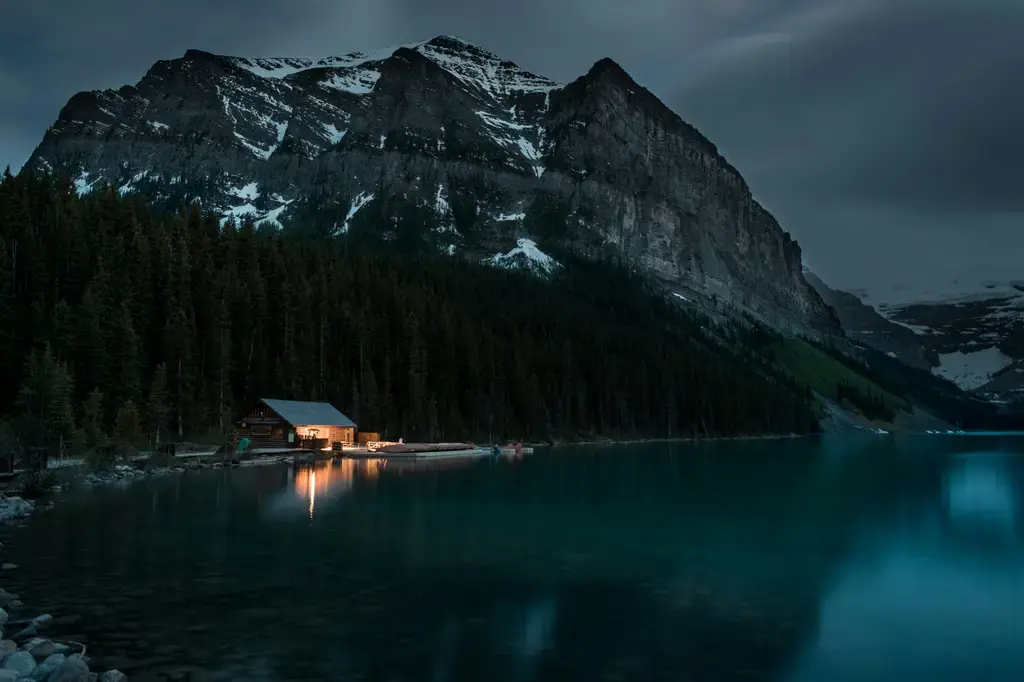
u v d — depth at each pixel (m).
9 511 46.28
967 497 68.69
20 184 137.50
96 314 99.75
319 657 21.95
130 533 40.66
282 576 31.59
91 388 96.12
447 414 159.00
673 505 59.34
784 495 68.56
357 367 152.38
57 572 31.36
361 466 94.38
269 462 96.12
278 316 143.88
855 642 24.84
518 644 23.66
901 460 130.50
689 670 21.86
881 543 43.59
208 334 124.56
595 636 24.67
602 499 62.31
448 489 67.25
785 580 33.56
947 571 36.12
